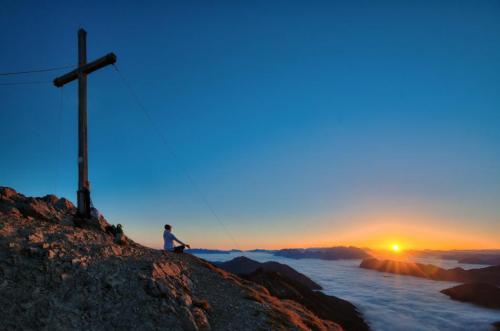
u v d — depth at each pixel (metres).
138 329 11.05
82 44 19.86
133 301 12.21
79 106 19.23
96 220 19.22
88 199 19.11
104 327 10.58
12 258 11.70
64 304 10.73
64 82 20.14
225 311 15.24
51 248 13.08
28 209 17.00
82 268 12.66
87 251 14.14
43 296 10.66
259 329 14.38
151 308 12.25
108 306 11.49
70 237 14.87
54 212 18.48
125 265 14.33
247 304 17.00
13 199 18.19
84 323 10.38
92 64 19.08
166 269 16.12
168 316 12.24
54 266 12.10
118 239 17.75
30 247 12.52
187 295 14.55
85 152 19.16
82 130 19.12
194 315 13.29
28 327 9.40
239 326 14.14
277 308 18.05
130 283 13.07
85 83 19.56
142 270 14.51
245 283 23.42
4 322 9.23
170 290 13.67
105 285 12.35
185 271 18.20
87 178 19.25
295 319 17.36
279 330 14.82
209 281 18.56
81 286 11.80
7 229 13.44
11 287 10.52
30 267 11.64
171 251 22.00
